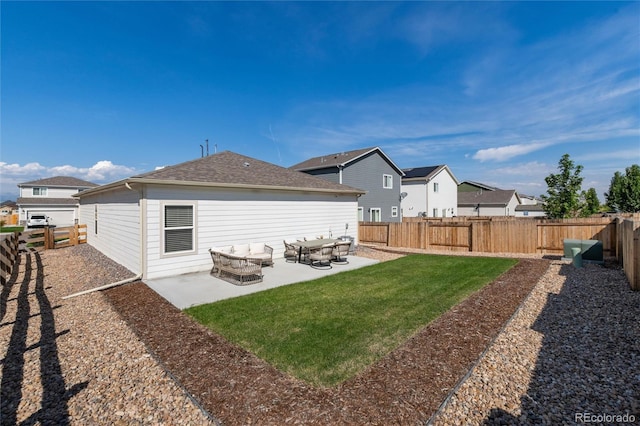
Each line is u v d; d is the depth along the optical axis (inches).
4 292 279.3
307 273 353.1
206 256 363.3
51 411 110.0
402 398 113.3
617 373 129.6
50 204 1380.4
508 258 456.4
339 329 185.3
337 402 111.8
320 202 511.2
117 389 123.3
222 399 114.7
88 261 425.4
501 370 133.2
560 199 679.1
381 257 478.0
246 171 457.1
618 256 388.2
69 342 169.9
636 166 1112.8
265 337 174.4
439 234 581.0
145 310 225.0
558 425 98.0
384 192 964.0
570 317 199.3
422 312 213.9
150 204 321.1
